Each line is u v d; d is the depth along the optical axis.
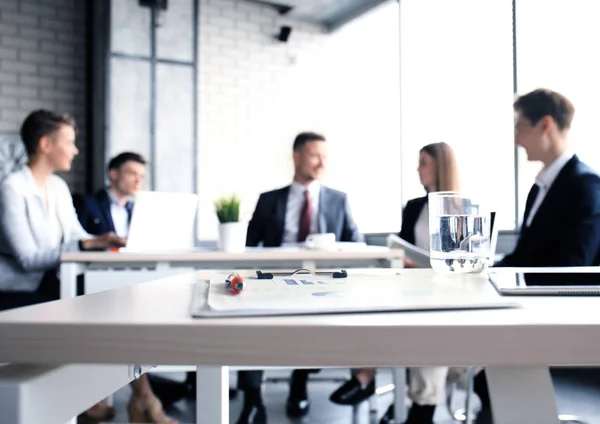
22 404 0.37
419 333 0.38
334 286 0.62
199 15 4.79
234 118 4.93
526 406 0.47
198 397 0.93
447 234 0.80
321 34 5.24
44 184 2.50
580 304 0.51
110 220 3.18
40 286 2.34
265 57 5.04
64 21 4.44
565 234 1.84
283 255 2.04
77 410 0.44
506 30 3.43
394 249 2.12
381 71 4.71
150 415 2.18
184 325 0.38
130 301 0.53
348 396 2.55
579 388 2.74
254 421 2.28
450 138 3.87
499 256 3.13
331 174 5.16
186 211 2.28
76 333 0.38
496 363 0.38
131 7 4.31
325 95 5.23
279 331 0.38
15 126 4.28
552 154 2.03
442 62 4.03
